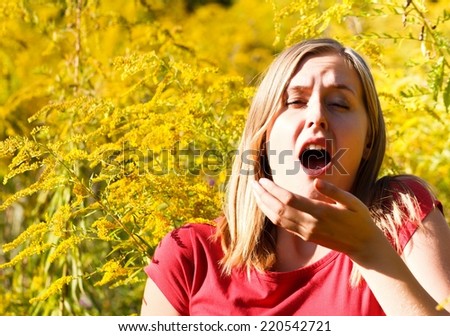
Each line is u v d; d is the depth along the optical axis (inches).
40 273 132.2
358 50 109.1
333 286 77.0
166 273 84.9
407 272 68.1
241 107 128.0
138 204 97.0
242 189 84.7
